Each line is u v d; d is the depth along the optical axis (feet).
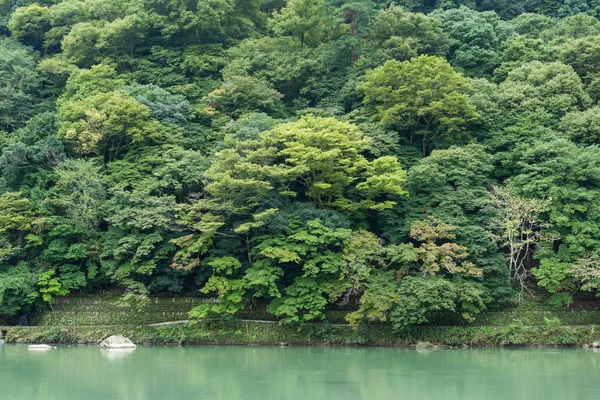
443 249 135.44
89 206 151.74
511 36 224.33
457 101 163.32
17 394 79.71
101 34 211.61
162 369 101.04
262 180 142.51
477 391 80.33
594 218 141.08
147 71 211.00
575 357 115.14
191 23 212.43
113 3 230.48
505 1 275.18
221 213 143.43
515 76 188.03
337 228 141.49
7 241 149.48
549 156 149.18
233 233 144.25
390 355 119.44
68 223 149.69
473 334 133.59
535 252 142.41
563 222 140.36
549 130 160.97
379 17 207.72
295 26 215.51
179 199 156.15
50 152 159.43
